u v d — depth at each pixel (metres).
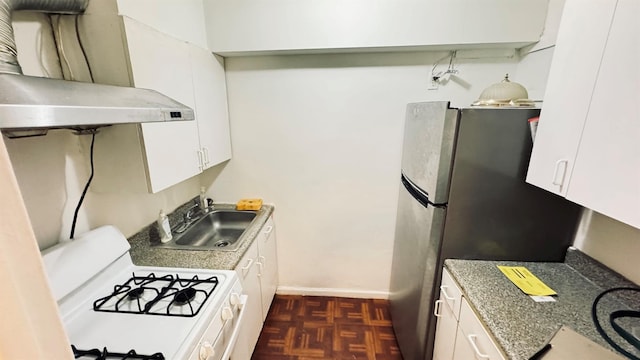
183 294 1.01
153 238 1.55
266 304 1.96
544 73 1.54
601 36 0.77
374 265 2.27
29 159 0.97
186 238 1.74
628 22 0.68
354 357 1.78
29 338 0.30
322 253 2.29
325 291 2.37
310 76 1.93
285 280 2.38
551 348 0.80
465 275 1.17
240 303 1.19
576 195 0.86
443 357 1.29
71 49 1.03
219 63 1.86
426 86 1.87
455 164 1.19
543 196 1.20
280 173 2.14
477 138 1.15
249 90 1.99
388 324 2.05
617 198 0.72
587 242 1.20
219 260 1.36
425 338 1.44
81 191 1.16
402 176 1.87
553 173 0.96
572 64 0.88
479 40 1.60
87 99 0.71
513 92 1.28
